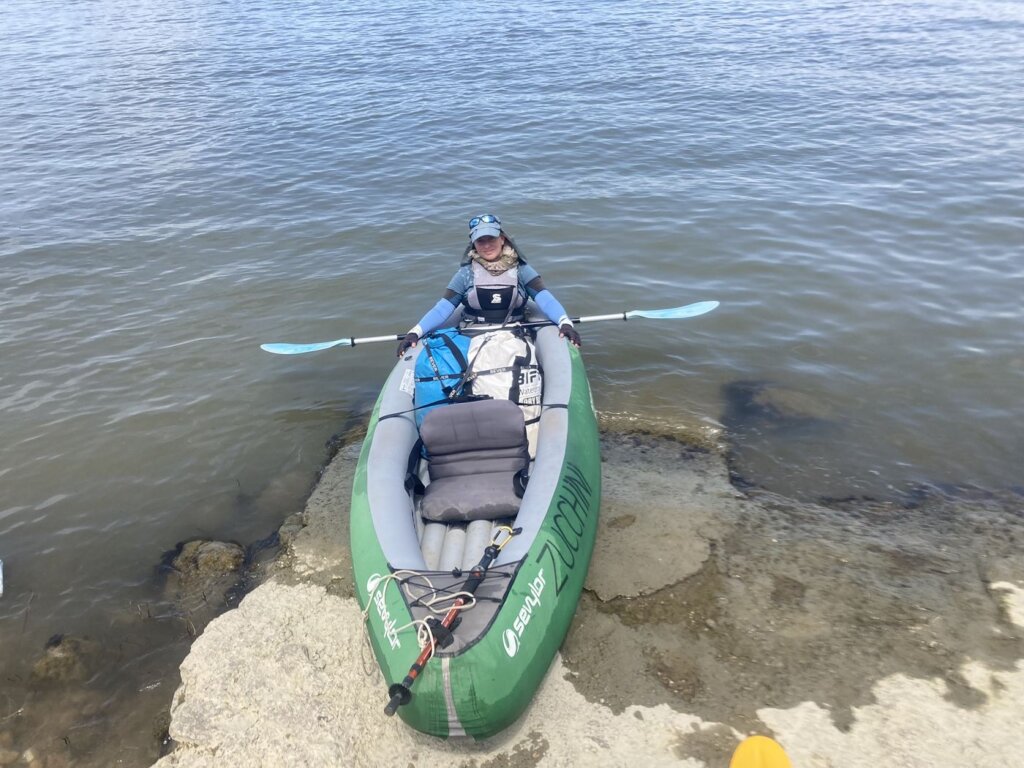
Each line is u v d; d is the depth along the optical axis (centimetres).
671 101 1264
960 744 306
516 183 981
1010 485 469
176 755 327
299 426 566
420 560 355
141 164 1110
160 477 517
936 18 1783
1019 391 556
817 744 309
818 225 823
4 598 423
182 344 673
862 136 1072
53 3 2848
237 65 1677
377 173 1041
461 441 429
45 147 1198
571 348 533
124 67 1716
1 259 829
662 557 415
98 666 379
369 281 767
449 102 1323
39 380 624
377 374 630
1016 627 361
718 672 344
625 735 317
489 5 2255
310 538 451
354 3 2453
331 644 374
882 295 690
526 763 309
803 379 587
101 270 805
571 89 1360
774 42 1625
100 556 452
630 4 2139
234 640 379
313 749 323
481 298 545
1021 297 671
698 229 831
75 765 330
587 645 362
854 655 349
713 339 645
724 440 522
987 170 933
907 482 475
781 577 398
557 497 387
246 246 852
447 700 299
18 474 521
